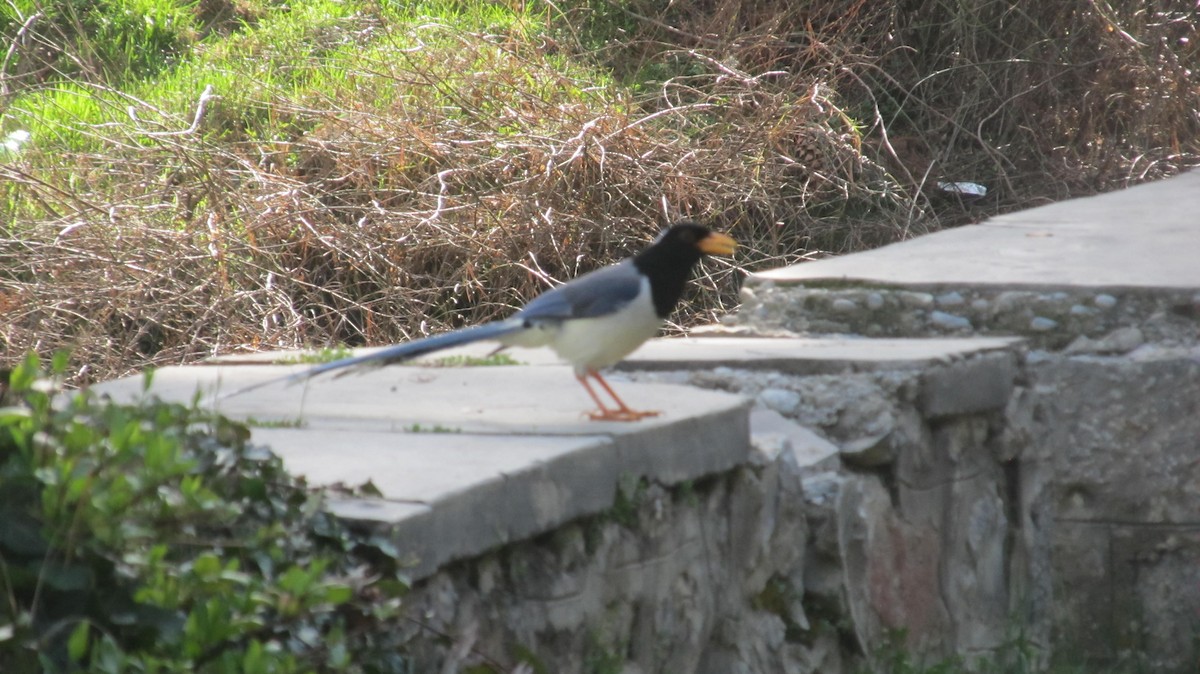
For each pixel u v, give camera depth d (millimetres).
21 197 18562
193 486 5648
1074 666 10820
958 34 26766
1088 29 27391
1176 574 11180
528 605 7207
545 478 7152
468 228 18578
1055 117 27000
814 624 9359
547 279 17766
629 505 7816
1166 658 11148
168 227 17906
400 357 8094
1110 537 11344
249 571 5871
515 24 25500
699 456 8422
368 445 7543
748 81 22297
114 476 5504
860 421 10023
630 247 19750
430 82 20750
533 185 19016
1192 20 30234
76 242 16938
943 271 12242
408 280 18328
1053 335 11523
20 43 23094
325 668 5754
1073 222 14812
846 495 9484
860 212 23266
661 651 8188
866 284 11930
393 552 6078
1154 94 27406
